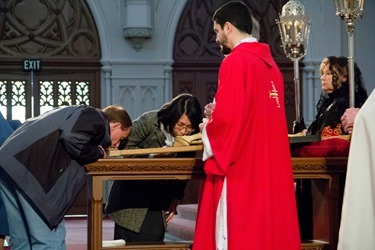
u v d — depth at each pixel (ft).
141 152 17.92
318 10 50.29
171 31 49.37
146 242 18.80
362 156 16.81
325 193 18.38
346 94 20.71
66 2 49.16
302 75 50.42
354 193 16.81
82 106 18.06
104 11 48.91
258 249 16.52
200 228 17.13
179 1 49.52
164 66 49.32
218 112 16.42
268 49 17.52
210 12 50.16
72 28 49.14
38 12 49.01
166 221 19.60
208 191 17.11
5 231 23.57
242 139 16.62
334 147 18.20
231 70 16.65
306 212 19.72
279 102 17.24
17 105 48.88
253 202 16.67
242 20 17.42
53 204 17.56
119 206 19.10
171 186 19.42
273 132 16.97
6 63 48.55
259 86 16.80
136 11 48.26
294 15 21.12
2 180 18.22
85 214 48.73
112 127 18.97
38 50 48.96
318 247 18.24
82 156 17.28
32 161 17.56
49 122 17.74
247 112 16.58
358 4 19.17
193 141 18.02
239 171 16.72
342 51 50.39
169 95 49.52
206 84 50.21
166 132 19.13
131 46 49.01
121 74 48.98
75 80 49.19
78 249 33.63
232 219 16.57
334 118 20.15
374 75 50.72
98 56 49.21
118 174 17.49
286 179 16.98
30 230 17.85
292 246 16.87
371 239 16.80
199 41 50.16
